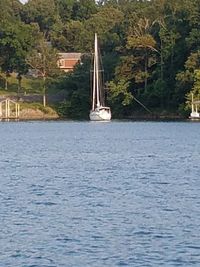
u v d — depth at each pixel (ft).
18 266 122.01
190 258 125.70
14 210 169.89
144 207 173.47
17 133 525.34
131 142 415.03
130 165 276.82
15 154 336.49
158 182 221.46
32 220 157.69
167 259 125.29
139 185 214.48
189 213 164.55
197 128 552.41
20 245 135.33
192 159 300.40
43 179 232.12
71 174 246.47
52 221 156.56
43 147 382.63
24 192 200.54
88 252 130.31
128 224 152.87
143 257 126.82
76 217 161.17
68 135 492.54
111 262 124.26
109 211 168.35
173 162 287.69
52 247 133.80
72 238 140.56
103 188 208.03
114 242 137.08
